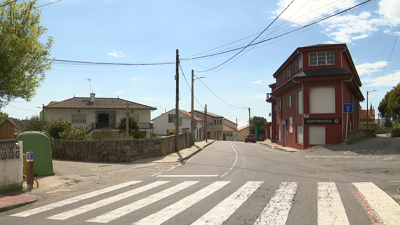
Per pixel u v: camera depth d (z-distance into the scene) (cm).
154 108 4416
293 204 673
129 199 792
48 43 1364
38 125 3069
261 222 552
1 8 1223
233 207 666
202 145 3231
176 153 2119
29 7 1277
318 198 719
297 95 2552
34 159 1234
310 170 1201
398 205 643
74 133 2352
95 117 4256
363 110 5859
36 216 650
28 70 1330
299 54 2502
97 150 1792
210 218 588
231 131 8619
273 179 1017
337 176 1034
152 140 1877
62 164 1622
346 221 544
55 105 4206
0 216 668
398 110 3416
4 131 1155
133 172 1332
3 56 1191
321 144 2266
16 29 1237
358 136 2311
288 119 2847
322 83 2266
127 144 1752
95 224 572
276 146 3072
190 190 884
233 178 1078
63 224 580
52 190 961
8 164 902
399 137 2581
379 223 530
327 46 2328
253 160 1664
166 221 578
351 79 2223
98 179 1160
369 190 791
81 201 788
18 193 905
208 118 7362
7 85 1246
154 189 923
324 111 2266
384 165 1268
